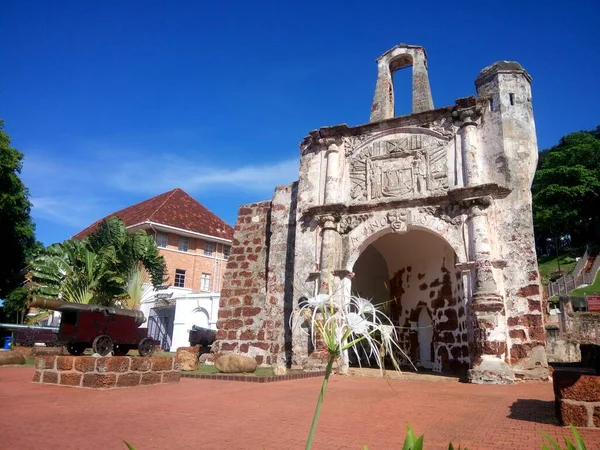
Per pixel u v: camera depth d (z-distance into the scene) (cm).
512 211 1347
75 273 2061
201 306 2680
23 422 569
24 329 2358
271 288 1756
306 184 1703
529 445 496
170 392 873
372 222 1536
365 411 713
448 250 1700
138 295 2212
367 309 246
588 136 6125
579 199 5106
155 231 3391
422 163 1530
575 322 2648
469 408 752
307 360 1434
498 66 1494
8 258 3238
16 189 3052
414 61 1817
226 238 3844
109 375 892
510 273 1303
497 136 1431
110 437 503
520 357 1233
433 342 1716
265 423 603
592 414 575
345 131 1683
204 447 471
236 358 1269
